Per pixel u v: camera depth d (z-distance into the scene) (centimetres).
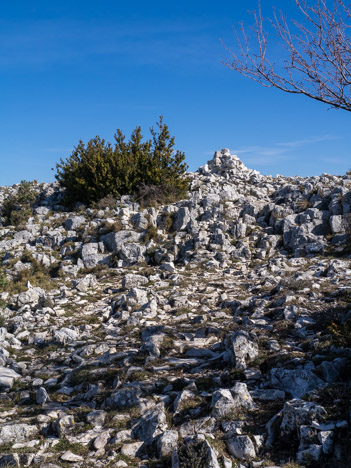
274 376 891
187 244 2345
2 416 929
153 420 798
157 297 1662
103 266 2261
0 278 1900
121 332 1370
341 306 1225
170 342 1196
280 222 2378
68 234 2598
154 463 698
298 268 1889
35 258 2370
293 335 1113
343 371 868
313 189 2636
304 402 738
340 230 2194
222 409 794
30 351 1323
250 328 1195
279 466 648
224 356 1038
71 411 919
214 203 2730
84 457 738
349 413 705
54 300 1852
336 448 646
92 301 1809
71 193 3253
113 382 1011
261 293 1581
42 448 778
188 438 728
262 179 3434
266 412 787
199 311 1493
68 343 1341
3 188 3938
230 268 2072
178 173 3281
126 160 3256
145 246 2334
